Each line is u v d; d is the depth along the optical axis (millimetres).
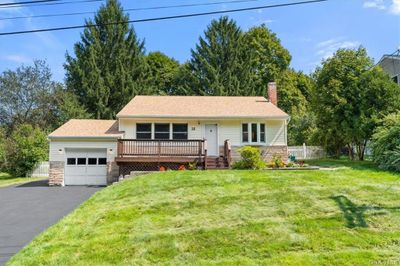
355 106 18766
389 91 17953
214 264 5316
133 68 36781
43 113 33062
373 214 7160
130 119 19078
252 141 19672
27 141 23656
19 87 34094
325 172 12352
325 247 5770
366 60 19625
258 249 5801
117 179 17891
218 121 19672
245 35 40062
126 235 6723
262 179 10812
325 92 19781
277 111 20047
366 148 19469
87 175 17984
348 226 6586
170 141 17797
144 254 5848
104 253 5961
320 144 22750
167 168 17781
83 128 19312
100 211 8781
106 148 18141
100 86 34156
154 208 8430
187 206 8375
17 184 18688
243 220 7156
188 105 20859
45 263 5715
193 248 5973
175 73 42125
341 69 19594
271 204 8117
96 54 35594
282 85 39156
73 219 8383
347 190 9062
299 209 7672
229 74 36250
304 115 31672
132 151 17656
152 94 37312
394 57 25266
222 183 10492
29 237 7887
